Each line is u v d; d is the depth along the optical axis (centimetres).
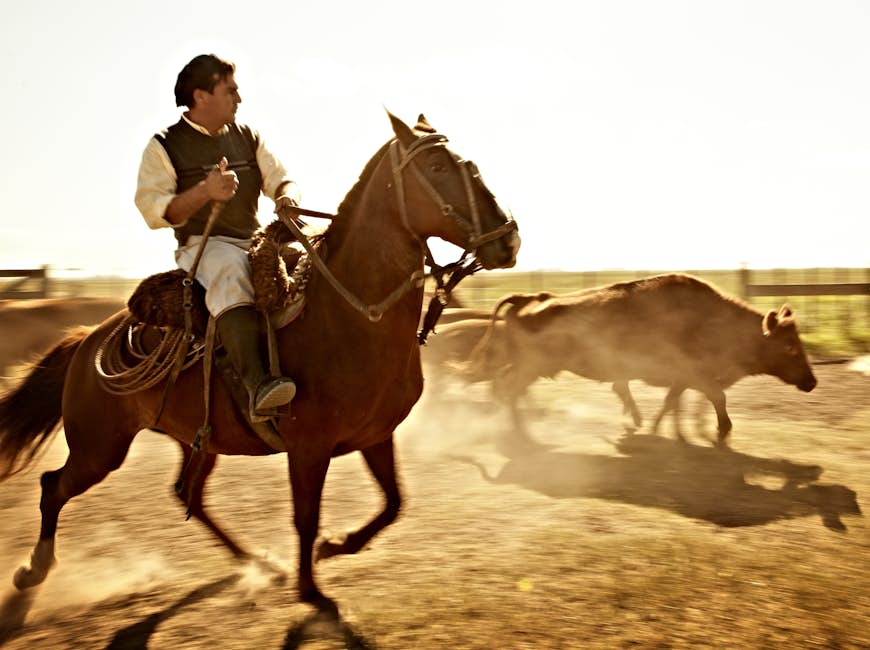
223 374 386
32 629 390
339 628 373
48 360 463
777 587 410
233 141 412
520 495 585
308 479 381
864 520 519
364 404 377
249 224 414
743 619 376
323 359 374
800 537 487
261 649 360
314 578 388
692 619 376
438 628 372
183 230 402
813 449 711
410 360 391
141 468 675
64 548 493
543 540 485
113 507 570
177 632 380
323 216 391
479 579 427
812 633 362
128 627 388
